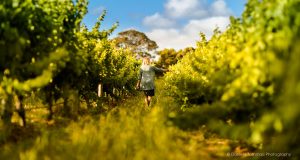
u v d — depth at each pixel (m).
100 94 13.69
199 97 8.45
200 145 6.85
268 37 4.15
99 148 6.14
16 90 6.80
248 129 4.46
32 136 7.54
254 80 4.13
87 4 8.50
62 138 6.89
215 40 8.16
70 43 8.12
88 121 8.72
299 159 5.17
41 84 5.94
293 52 3.62
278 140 4.67
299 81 3.37
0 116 7.38
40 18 6.89
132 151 6.23
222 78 4.80
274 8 4.43
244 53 4.38
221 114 4.96
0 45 5.67
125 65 21.98
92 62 10.46
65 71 7.91
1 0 5.91
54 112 9.75
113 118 8.57
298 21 3.93
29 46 6.68
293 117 3.37
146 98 14.51
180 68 17.11
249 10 5.14
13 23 6.12
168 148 6.21
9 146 6.39
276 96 4.14
